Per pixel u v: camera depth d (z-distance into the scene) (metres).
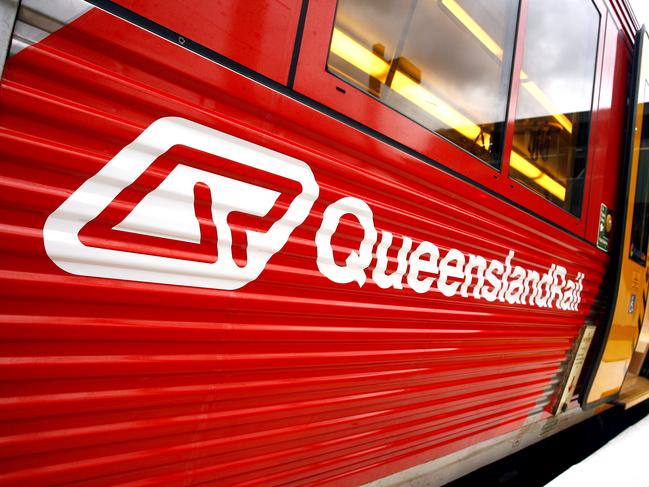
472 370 1.77
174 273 0.87
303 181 1.07
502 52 1.70
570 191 2.32
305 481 1.25
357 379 1.30
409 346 1.45
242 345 1.01
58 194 0.73
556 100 2.12
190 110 0.86
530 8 1.81
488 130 1.67
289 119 1.02
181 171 0.86
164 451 0.91
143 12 0.79
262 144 0.98
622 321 2.91
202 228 0.90
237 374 1.01
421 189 1.40
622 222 2.72
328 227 1.14
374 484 1.46
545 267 2.12
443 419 1.68
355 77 1.24
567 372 2.57
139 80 0.81
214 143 0.90
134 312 0.83
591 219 2.49
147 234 0.83
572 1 2.06
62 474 0.78
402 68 1.37
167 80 0.84
